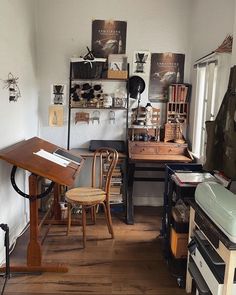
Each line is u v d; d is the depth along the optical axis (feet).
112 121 12.29
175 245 7.70
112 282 7.46
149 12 11.75
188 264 6.88
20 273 7.71
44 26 11.60
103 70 11.39
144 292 7.11
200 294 5.69
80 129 12.31
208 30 9.93
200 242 6.15
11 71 8.74
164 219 9.09
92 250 8.98
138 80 11.85
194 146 11.27
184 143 11.60
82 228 9.77
